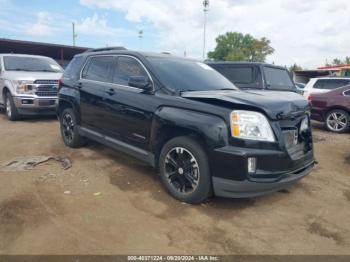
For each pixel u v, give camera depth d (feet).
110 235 9.94
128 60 15.35
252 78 25.98
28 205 11.67
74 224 10.50
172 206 12.00
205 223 10.87
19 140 21.25
